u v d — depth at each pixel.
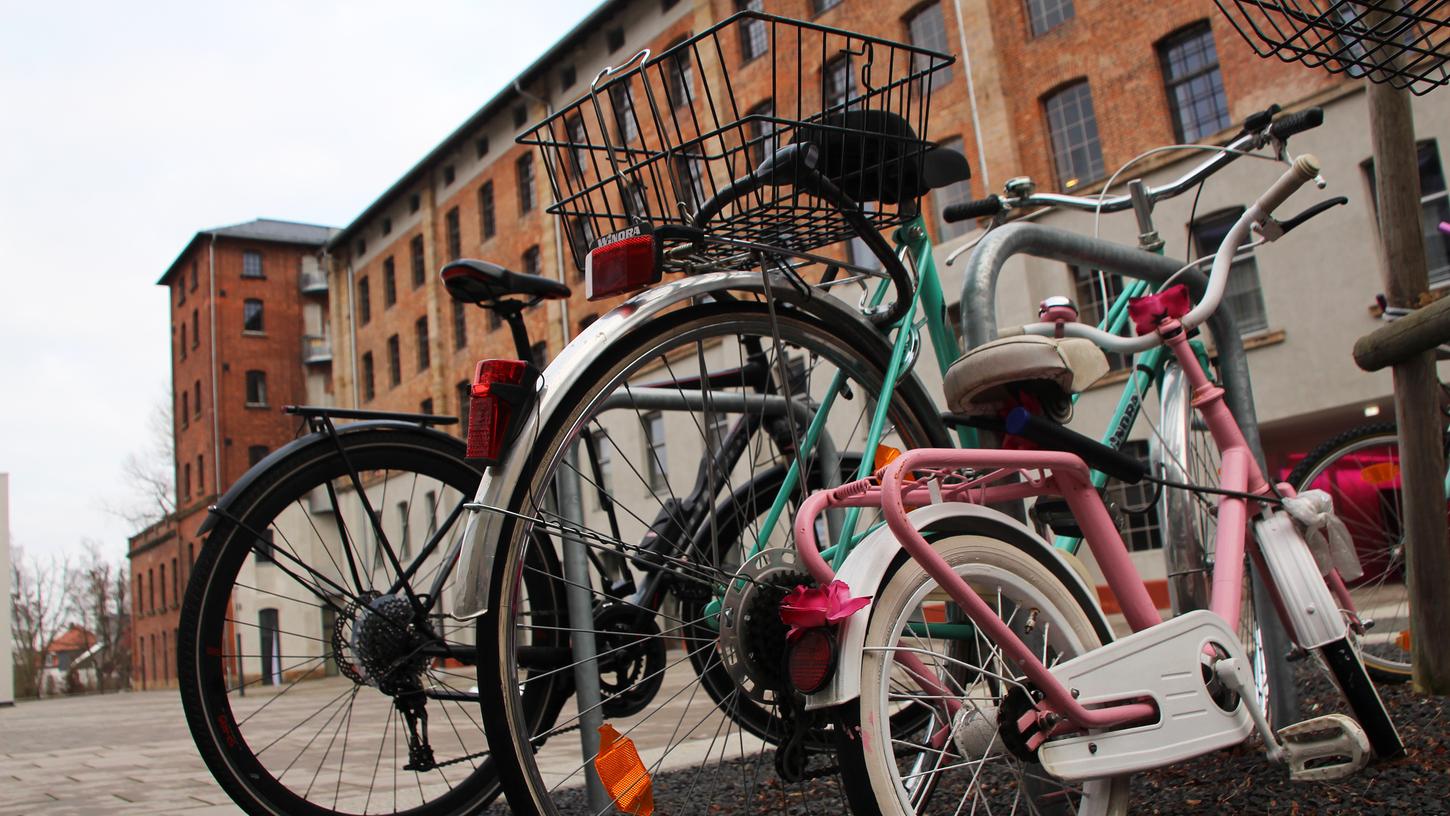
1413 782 2.24
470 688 2.39
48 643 58.88
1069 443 1.85
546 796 1.71
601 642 2.31
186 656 2.18
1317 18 2.03
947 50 17.89
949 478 1.91
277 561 2.29
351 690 2.34
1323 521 2.18
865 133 1.90
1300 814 2.14
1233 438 2.19
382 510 2.42
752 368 2.67
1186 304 2.22
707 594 2.44
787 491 2.22
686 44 1.78
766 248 1.98
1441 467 2.96
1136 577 1.87
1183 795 2.37
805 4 19.38
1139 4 15.70
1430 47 2.09
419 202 32.97
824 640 1.54
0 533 28.38
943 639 1.82
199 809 3.52
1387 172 3.23
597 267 1.85
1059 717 1.66
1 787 4.70
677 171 1.89
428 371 32.38
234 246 48.25
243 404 47.41
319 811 2.30
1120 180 15.63
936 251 16.55
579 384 1.82
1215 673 1.83
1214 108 15.03
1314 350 13.51
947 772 1.78
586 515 2.37
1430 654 2.98
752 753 3.27
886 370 2.30
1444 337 2.78
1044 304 2.26
